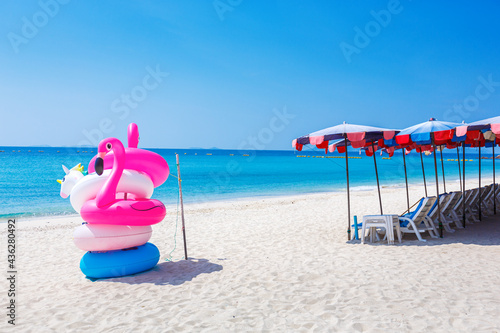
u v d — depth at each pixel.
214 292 4.62
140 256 5.44
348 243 7.27
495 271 5.08
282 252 6.72
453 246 6.63
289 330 3.46
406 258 5.93
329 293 4.41
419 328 3.40
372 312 3.80
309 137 7.38
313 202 15.75
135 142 5.77
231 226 10.03
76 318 3.84
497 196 12.12
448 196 7.72
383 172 43.97
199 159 86.00
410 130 7.12
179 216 12.24
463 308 3.82
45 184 26.86
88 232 5.13
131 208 5.13
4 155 78.75
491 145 10.30
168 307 4.12
